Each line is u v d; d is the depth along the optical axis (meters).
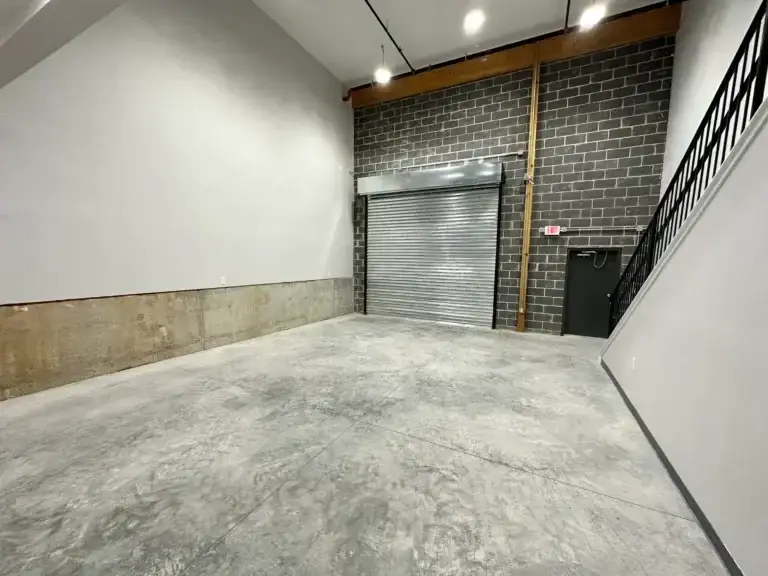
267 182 5.16
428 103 6.23
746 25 2.82
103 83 3.25
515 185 5.61
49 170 2.94
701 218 2.14
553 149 5.30
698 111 3.67
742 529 1.24
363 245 7.25
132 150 3.51
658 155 4.69
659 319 2.46
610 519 1.55
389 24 4.98
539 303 5.59
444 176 6.04
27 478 1.82
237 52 4.56
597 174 5.05
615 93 4.87
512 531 1.48
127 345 3.59
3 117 2.67
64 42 2.11
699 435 1.65
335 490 1.75
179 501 1.66
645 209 4.82
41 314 2.96
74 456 2.02
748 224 1.59
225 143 4.49
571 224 5.27
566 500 1.67
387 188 6.63
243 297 4.89
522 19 4.79
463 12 4.68
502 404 2.80
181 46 3.91
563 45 5.01
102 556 1.35
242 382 3.27
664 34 4.50
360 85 6.73
